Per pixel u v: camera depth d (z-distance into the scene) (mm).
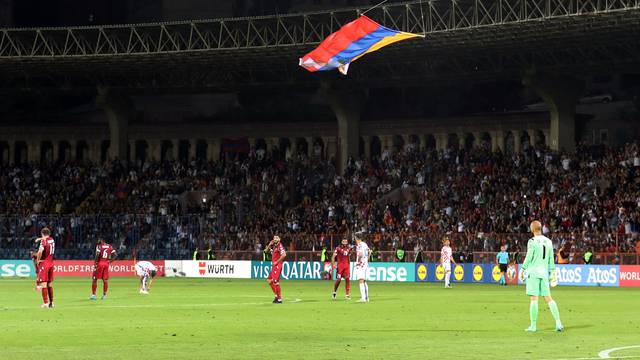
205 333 27000
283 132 105312
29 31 90062
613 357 20484
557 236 65562
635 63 80438
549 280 27281
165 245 81438
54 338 25609
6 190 99438
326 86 93625
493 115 96250
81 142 114250
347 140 95750
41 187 98812
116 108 99688
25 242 80688
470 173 85000
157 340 24953
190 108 118625
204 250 79938
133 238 81562
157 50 92562
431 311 36625
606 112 101688
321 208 86812
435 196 82438
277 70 94062
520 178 81438
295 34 83000
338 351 22062
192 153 108875
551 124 85625
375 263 72000
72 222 81562
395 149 97562
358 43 30391
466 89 112750
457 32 76562
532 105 109125
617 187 75188
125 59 89500
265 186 93438
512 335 26188
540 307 39562
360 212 83562
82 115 120562
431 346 23156
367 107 114688
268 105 117250
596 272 62375
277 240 41938
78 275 80250
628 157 79438
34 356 21250
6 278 76062
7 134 111062
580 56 84188
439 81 91938
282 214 89750
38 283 38938
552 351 21859
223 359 20547
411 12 76625
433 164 88312
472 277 67500
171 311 36688
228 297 47438
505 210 76312
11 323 30781
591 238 63812
